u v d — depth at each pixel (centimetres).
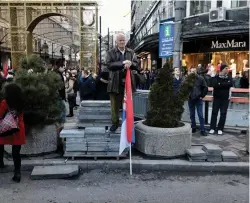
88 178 540
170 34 1011
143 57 4188
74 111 1307
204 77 897
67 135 598
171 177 552
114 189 494
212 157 599
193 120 864
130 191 486
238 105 900
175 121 645
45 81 636
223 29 1809
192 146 675
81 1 2077
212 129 848
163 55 1038
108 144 601
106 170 580
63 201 448
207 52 2048
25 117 605
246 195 476
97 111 618
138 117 913
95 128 599
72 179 535
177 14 999
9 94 500
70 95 1161
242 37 1830
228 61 1922
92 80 1058
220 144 733
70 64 4628
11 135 509
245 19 1745
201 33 1914
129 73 567
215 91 826
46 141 628
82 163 586
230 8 1823
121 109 680
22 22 2233
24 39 2217
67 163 585
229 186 513
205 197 466
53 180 529
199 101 832
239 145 725
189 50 2197
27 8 2198
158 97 640
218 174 570
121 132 568
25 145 615
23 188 493
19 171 523
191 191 490
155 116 639
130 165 562
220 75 812
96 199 455
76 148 601
